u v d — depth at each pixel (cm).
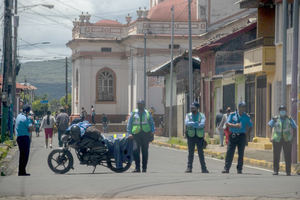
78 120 4975
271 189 3212
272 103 8094
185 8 18762
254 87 8988
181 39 18462
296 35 5731
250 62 8456
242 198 2897
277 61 7944
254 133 8869
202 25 18362
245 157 6712
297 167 5291
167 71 14262
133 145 4778
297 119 5788
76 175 4153
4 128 9244
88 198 2905
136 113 4788
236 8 17600
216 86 11131
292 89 5756
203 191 3116
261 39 8112
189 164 4781
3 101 9244
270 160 6259
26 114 4716
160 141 11575
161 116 18600
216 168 5619
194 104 4769
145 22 18638
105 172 4856
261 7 8362
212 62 11456
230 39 10469
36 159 6588
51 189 3228
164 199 2855
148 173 4456
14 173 5156
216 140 9806
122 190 3169
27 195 3009
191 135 4756
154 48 18588
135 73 18800
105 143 4769
